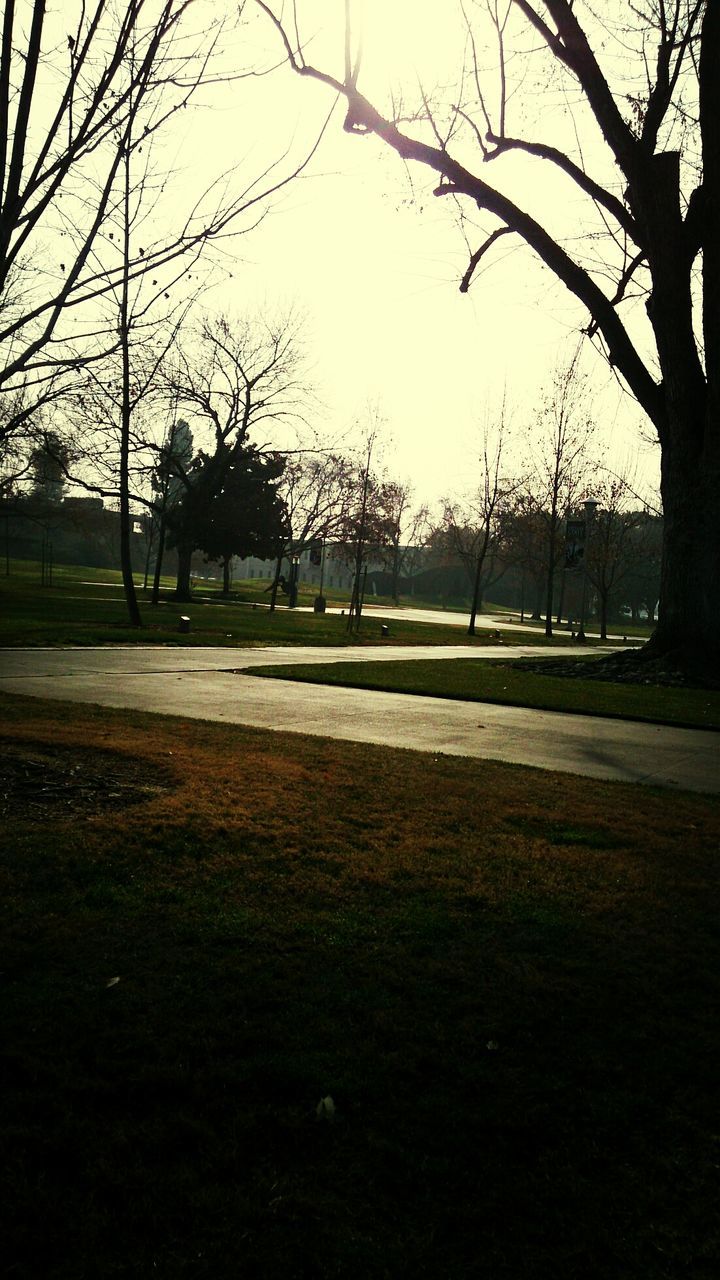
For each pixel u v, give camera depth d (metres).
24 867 4.67
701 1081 3.05
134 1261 2.14
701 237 17.67
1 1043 3.04
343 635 31.58
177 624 29.41
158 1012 3.28
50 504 64.94
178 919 4.15
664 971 3.89
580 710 13.20
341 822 5.94
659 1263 2.22
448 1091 2.90
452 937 4.15
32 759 6.96
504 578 126.69
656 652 20.09
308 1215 2.32
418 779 7.44
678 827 6.36
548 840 5.89
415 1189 2.44
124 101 4.85
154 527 71.62
